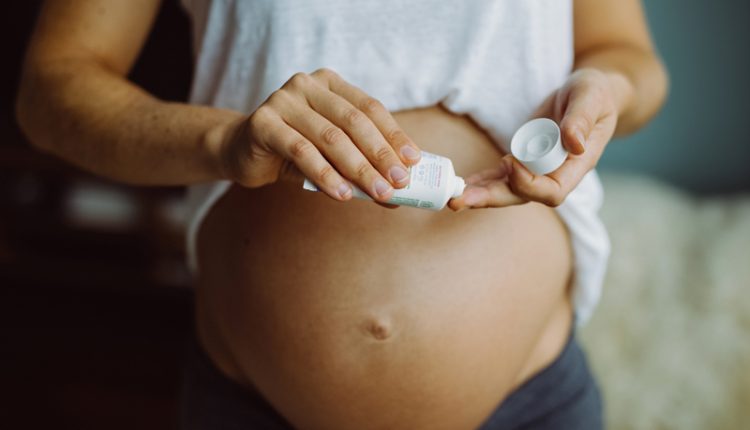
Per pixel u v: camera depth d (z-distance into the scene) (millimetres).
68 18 822
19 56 1940
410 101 805
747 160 2230
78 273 2195
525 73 779
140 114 745
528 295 836
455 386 820
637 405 1566
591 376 982
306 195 814
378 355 802
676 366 1631
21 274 2215
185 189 2049
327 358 810
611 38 885
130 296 2221
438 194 638
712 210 2096
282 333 817
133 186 2074
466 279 800
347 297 797
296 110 619
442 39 772
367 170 607
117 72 840
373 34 776
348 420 841
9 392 1934
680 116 2242
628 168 2328
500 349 828
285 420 893
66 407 1894
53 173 2068
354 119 614
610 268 1892
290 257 809
